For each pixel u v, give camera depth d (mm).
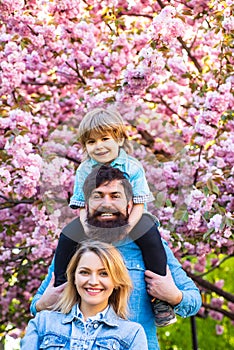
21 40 6004
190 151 5926
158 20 5594
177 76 6410
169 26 5598
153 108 6695
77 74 6551
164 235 5434
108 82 6340
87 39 6305
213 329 10078
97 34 6535
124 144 3730
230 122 5895
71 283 3709
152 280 3787
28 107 5961
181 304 3857
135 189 3689
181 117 6504
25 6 6133
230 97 5742
